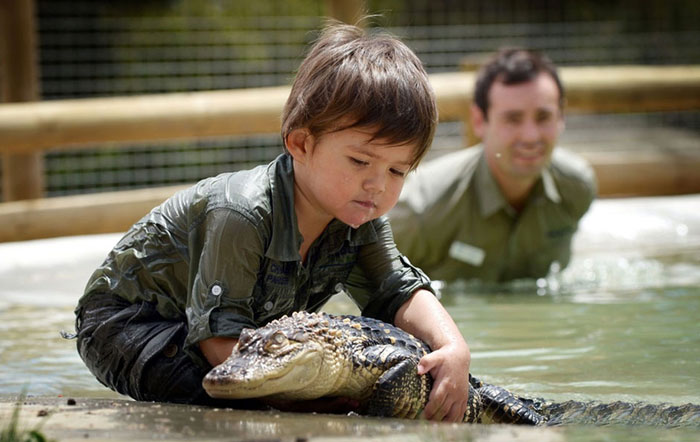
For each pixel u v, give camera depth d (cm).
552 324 723
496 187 914
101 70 1784
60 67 1762
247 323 446
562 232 949
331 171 450
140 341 468
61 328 736
